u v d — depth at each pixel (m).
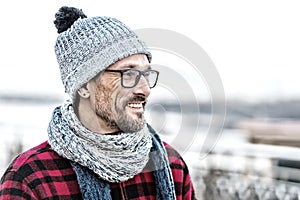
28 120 10.03
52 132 1.69
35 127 8.86
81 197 1.65
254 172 4.64
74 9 1.77
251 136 6.45
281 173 4.55
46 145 1.75
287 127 6.65
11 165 1.69
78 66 1.62
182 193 1.88
